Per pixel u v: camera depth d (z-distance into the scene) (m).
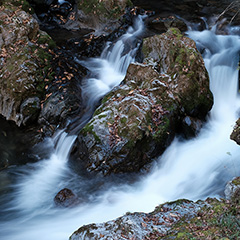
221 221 4.60
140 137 7.18
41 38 10.16
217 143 8.23
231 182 6.08
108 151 7.21
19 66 9.12
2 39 9.70
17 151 8.23
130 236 4.71
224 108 9.26
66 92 8.98
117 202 6.73
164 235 4.69
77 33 12.08
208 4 13.14
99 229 4.92
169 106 7.83
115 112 7.55
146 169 7.44
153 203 6.72
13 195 6.99
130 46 10.44
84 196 6.89
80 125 8.52
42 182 7.36
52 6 13.21
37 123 8.88
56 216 6.43
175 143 8.08
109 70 10.41
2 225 6.21
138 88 8.19
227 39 10.44
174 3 13.39
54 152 8.25
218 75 9.50
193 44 8.54
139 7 12.96
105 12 11.95
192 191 7.03
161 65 8.77
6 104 9.09
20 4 11.61
